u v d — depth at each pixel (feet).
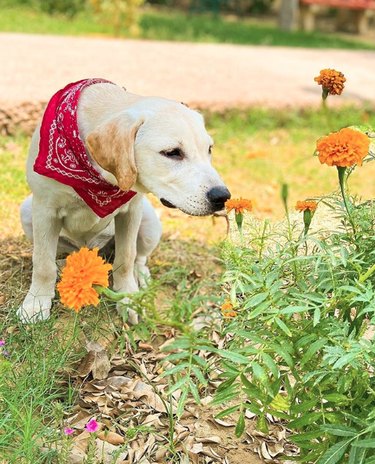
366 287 3.02
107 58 11.02
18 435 3.35
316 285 3.18
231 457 3.61
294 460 3.27
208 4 20.62
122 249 4.47
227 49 13.67
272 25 20.54
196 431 3.73
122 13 14.99
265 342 2.97
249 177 7.47
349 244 3.37
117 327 4.36
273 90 9.96
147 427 3.59
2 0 16.30
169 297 4.83
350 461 2.75
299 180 7.53
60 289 2.69
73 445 3.49
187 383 2.88
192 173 3.76
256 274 3.11
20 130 7.42
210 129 8.66
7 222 5.61
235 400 3.90
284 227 4.59
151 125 3.78
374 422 2.81
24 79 8.71
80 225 4.40
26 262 4.99
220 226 6.11
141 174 3.86
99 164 3.81
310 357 2.87
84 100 4.07
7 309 4.40
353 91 10.68
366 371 2.98
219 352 2.92
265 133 8.87
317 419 3.13
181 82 9.83
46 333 4.07
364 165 8.22
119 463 3.43
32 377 3.67
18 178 6.41
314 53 14.44
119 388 3.93
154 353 4.26
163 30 16.21
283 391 3.86
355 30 20.61
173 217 6.19
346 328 2.93
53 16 16.40
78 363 4.00
